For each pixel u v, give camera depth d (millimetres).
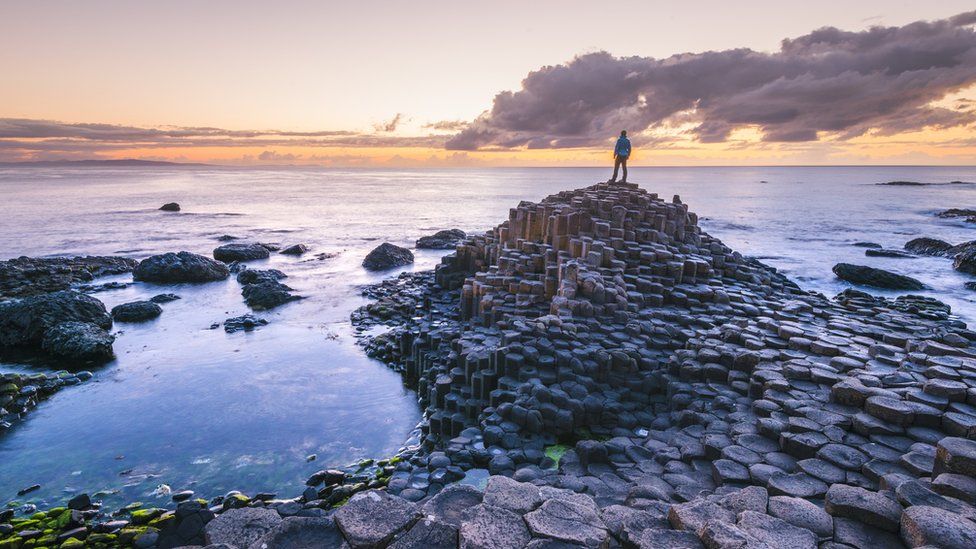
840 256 42844
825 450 8062
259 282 30594
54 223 60375
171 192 121750
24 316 20359
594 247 19391
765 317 15859
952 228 59969
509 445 10453
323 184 179750
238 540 5492
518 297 18359
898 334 14547
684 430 10117
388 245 38188
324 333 22156
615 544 5719
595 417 11430
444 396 13484
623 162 27438
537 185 177000
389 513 5559
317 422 14320
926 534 5293
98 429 13836
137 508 10508
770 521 5727
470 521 5316
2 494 11031
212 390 16328
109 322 22500
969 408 8625
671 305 17859
